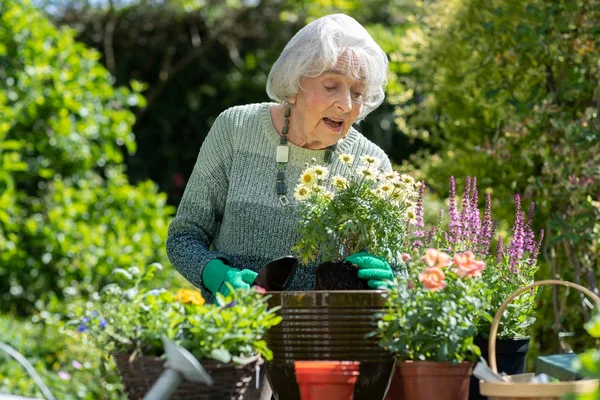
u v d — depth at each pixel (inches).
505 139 173.3
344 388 76.5
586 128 162.4
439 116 200.4
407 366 80.7
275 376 85.8
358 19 418.3
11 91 293.3
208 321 76.5
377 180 98.3
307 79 100.3
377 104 106.0
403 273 94.7
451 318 80.3
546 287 172.1
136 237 289.4
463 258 82.2
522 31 166.6
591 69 170.1
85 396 215.6
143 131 444.8
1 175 273.6
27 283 279.7
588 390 71.6
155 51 436.8
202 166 108.0
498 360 96.6
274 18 425.4
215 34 425.7
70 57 308.5
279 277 88.9
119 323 77.7
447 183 192.9
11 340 229.3
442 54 188.1
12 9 296.0
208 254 100.2
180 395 74.1
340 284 88.4
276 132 105.9
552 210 169.8
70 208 288.4
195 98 447.8
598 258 166.1
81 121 308.0
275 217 104.1
